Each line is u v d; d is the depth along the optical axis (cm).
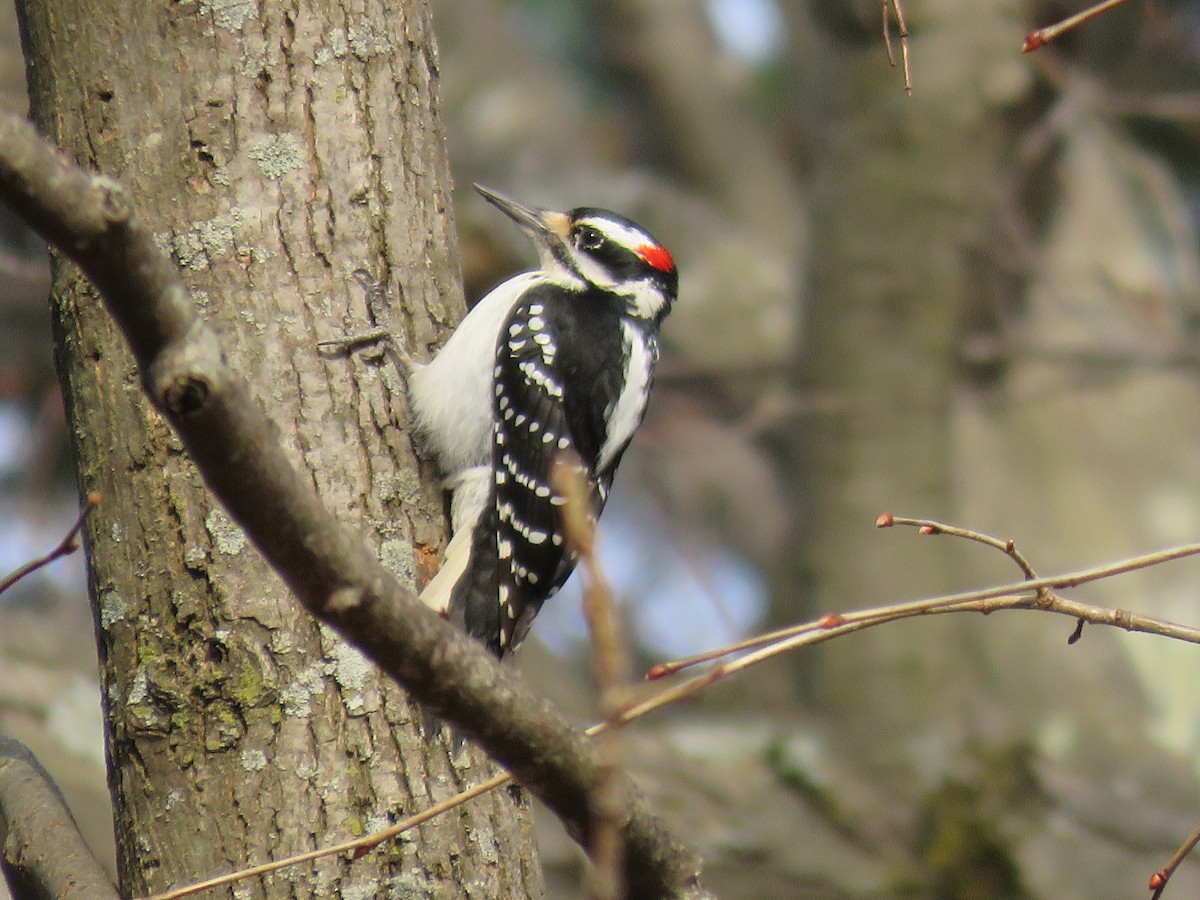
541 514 758
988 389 1623
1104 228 1736
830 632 482
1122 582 1669
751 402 1808
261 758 533
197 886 473
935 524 514
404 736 544
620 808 402
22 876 538
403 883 535
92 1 588
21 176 352
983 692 1598
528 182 1991
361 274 600
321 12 609
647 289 852
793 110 2273
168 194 580
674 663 468
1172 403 1745
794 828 1352
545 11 2317
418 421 610
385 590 408
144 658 542
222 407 373
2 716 1190
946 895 1316
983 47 1577
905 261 1589
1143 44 1501
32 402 1480
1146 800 1512
